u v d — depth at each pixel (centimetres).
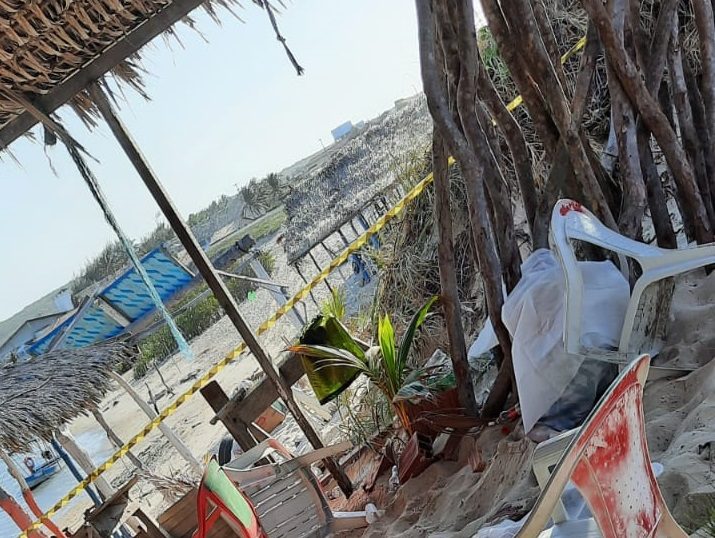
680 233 331
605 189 276
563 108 257
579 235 224
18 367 611
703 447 169
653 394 216
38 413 506
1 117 351
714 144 277
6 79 330
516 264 283
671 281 226
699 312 236
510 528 174
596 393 237
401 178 605
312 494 339
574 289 217
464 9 263
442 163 289
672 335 237
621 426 107
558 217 224
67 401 530
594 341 228
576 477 99
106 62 335
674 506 158
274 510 331
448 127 270
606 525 104
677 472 165
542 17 288
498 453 269
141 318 798
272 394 425
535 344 241
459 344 311
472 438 310
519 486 230
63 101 342
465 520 253
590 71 276
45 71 327
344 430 485
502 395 304
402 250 563
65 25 309
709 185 279
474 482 282
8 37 305
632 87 257
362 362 358
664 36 269
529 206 290
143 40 331
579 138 259
